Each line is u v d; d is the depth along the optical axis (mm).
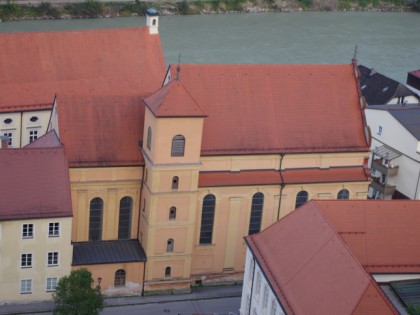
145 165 121250
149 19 161000
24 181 113750
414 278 104438
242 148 124375
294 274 99750
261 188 126125
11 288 116188
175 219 122000
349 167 130250
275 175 126875
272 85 127750
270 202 127625
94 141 120562
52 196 114188
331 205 105562
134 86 156500
